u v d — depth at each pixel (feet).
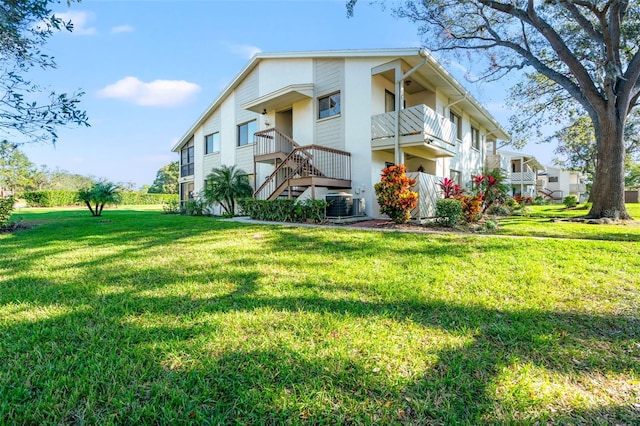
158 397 5.16
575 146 76.23
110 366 5.99
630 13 31.94
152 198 119.55
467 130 49.44
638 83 29.48
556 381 5.58
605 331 7.37
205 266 13.50
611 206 28.71
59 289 10.57
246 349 6.55
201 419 4.71
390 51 30.42
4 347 6.73
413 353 6.41
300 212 29.81
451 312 8.41
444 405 4.97
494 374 5.74
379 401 5.05
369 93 32.55
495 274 11.68
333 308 8.73
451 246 16.71
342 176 33.86
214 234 23.09
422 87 36.58
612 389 5.38
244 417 4.75
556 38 29.27
